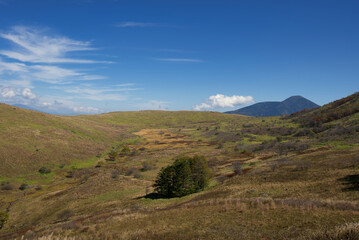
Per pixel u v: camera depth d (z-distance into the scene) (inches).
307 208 674.8
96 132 5920.3
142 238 600.4
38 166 3122.5
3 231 1545.3
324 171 1481.3
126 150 4431.6
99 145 4773.6
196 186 1733.5
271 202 831.1
